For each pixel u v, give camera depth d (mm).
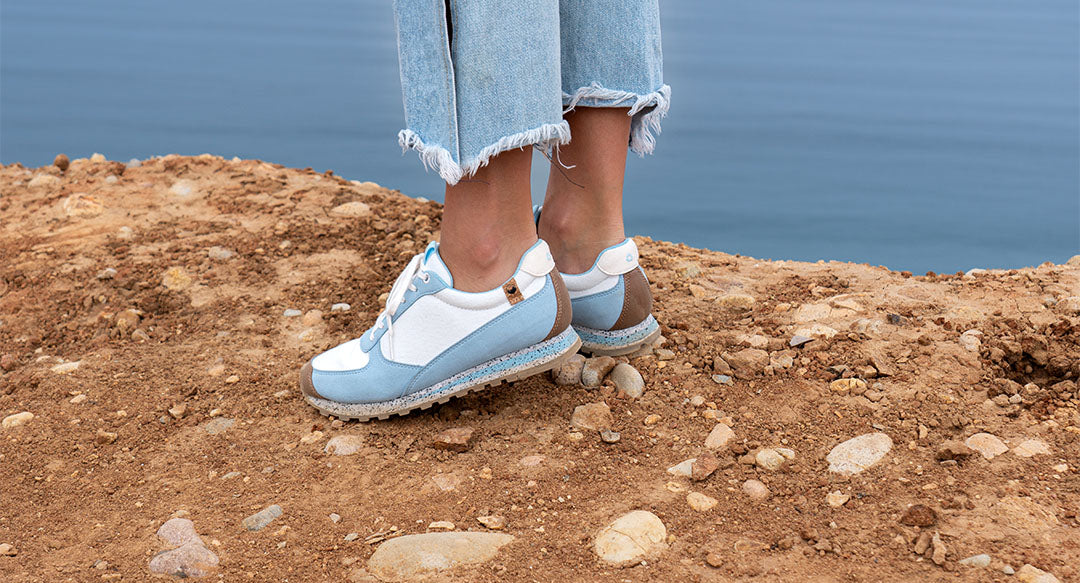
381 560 1577
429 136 1776
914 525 1594
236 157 4293
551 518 1699
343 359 2135
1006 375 2148
